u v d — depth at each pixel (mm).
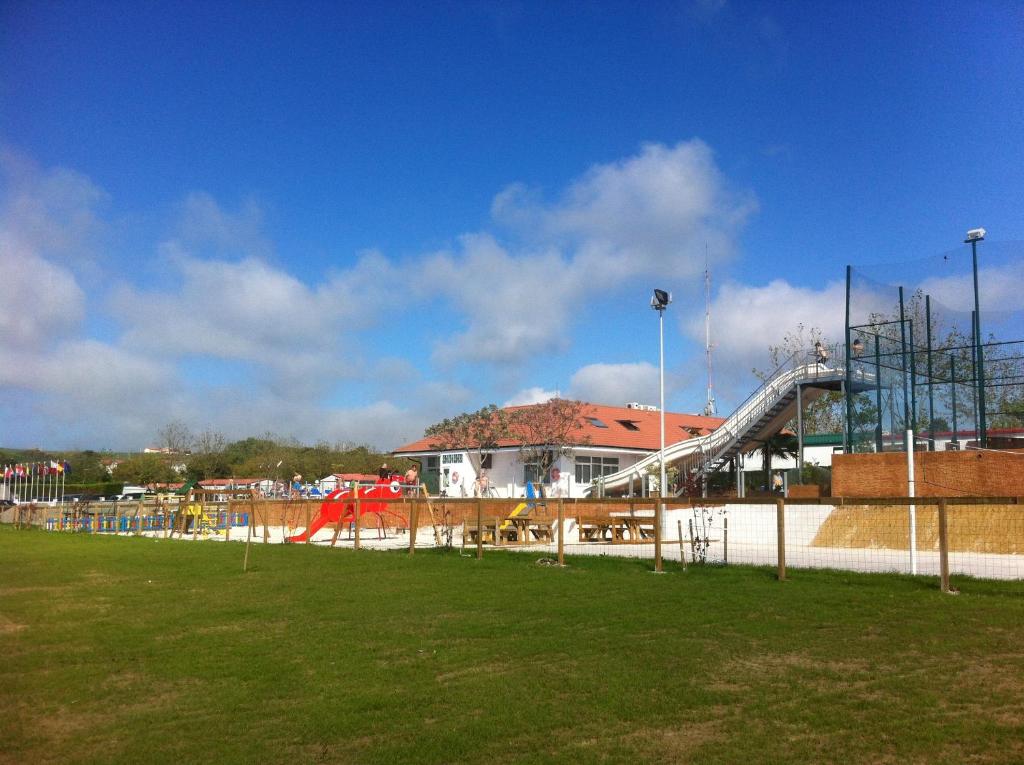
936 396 23000
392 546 22188
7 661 7805
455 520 29125
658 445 48125
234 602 11344
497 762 5105
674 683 6805
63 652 8172
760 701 6266
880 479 21359
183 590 12664
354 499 20672
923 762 4984
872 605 10453
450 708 6184
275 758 5207
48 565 16859
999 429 22266
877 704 6152
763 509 22328
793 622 9398
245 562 15352
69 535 30656
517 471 45719
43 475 65000
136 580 14078
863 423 23938
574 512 26297
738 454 34094
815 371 29516
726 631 8922
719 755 5156
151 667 7539
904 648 8023
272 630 9258
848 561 16500
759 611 10125
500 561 16594
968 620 9398
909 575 13211
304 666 7520
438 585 12836
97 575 14906
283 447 74000
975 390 22484
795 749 5242
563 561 15781
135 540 26328
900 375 23453
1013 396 22000
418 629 9180
